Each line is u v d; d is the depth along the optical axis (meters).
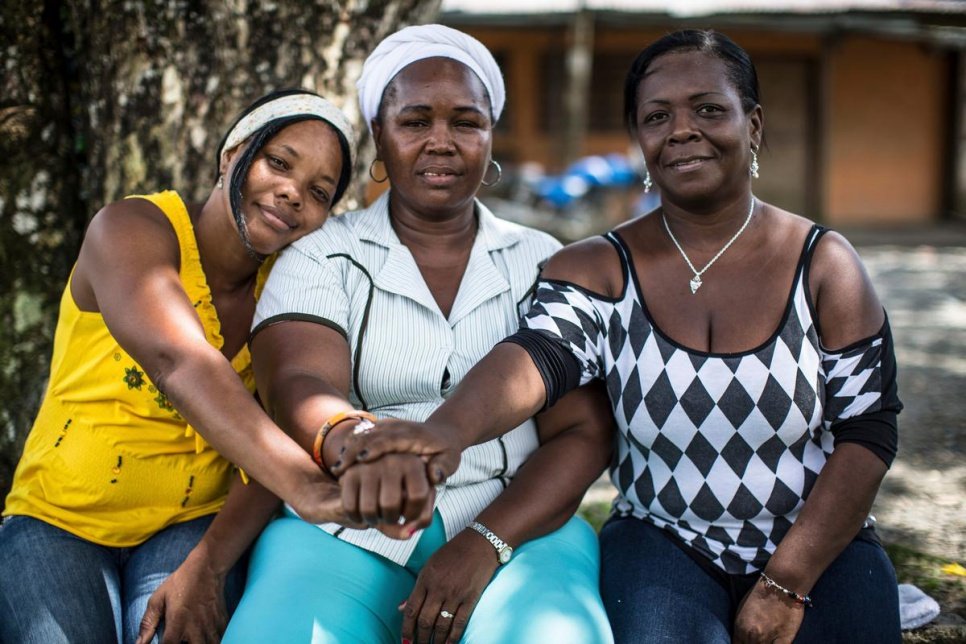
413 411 2.35
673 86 2.21
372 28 3.03
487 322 2.42
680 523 2.31
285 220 2.30
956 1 13.08
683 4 12.53
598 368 2.34
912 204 14.91
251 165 2.26
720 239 2.27
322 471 1.93
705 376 2.20
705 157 2.20
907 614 2.54
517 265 2.49
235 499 2.29
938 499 3.53
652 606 2.16
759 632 2.12
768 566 2.16
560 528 2.35
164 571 2.28
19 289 2.97
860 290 2.20
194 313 2.15
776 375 2.18
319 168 2.30
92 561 2.25
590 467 2.34
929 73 14.61
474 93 2.36
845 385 2.21
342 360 2.23
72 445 2.27
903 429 4.39
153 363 2.07
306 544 2.23
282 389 2.10
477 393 2.08
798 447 2.24
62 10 2.98
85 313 2.27
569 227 11.97
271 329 2.26
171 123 2.90
